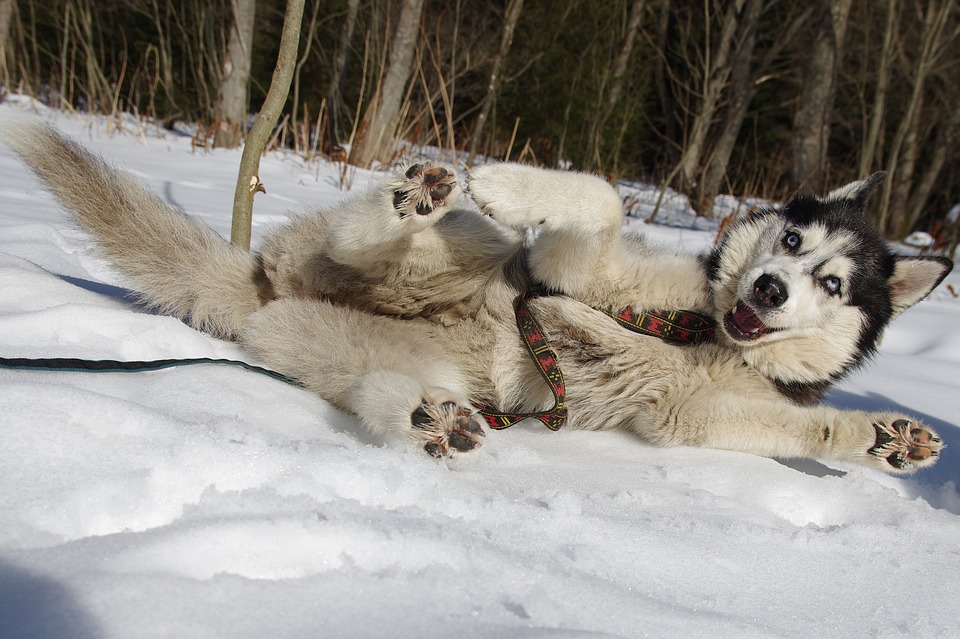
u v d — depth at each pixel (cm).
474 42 1516
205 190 658
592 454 257
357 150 1024
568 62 1487
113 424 172
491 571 144
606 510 195
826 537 199
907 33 1385
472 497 178
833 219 308
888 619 165
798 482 242
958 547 211
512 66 1524
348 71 1614
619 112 1462
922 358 504
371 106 1029
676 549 175
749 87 1523
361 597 128
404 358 257
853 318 305
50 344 227
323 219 288
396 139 1076
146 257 289
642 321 286
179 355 246
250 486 161
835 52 1254
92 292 296
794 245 301
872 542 203
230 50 1091
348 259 263
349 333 260
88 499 144
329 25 1582
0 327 227
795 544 193
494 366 285
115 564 125
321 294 283
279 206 626
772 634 145
